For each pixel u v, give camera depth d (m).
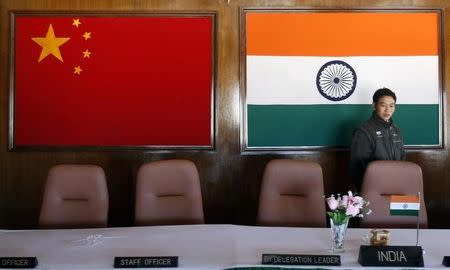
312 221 2.64
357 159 3.16
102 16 3.59
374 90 3.62
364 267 1.79
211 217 3.63
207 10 3.60
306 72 3.62
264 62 3.60
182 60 3.60
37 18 3.59
